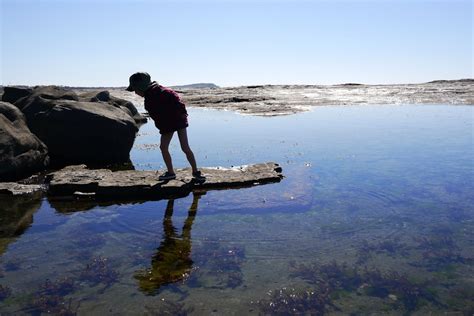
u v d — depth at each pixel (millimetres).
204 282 4430
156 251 5234
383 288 4238
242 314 3818
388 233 5668
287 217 6426
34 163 9844
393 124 18078
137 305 4000
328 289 4234
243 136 15547
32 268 4824
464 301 3961
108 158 11453
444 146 12234
